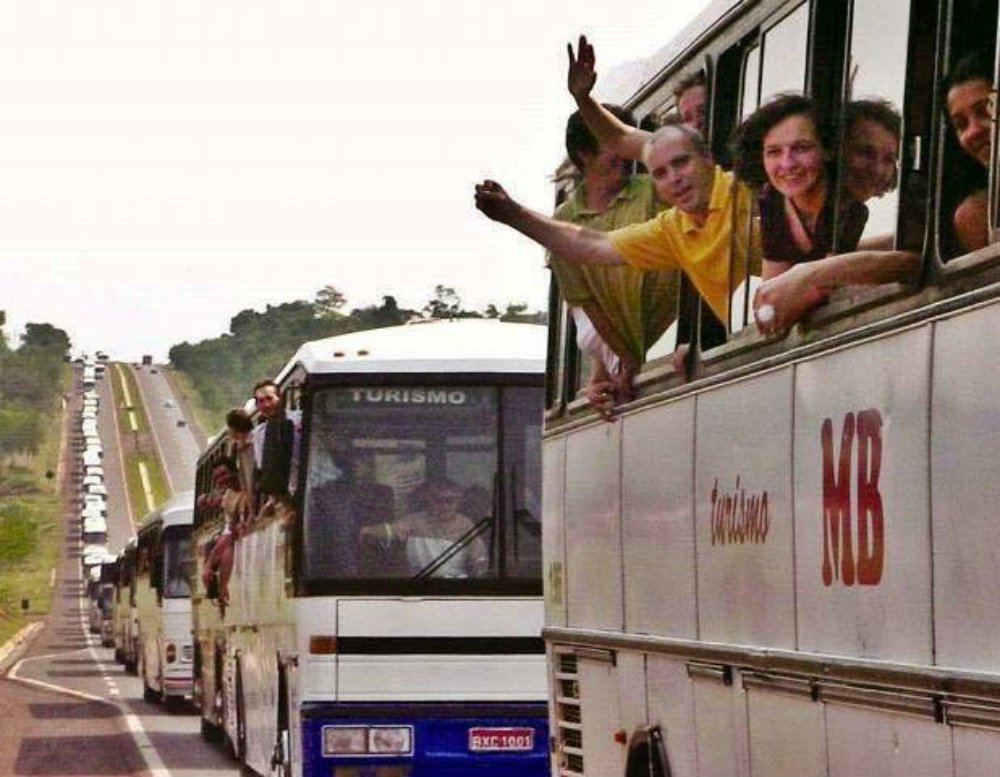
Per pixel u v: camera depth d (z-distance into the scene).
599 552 25.53
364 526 38.34
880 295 16.47
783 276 18.19
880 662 16.30
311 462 38.59
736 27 20.45
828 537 17.47
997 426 14.39
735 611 20.11
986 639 14.59
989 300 14.54
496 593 38.16
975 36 15.15
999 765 14.41
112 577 197.12
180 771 58.81
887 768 16.30
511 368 38.81
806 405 18.02
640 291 23.22
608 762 25.28
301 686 38.00
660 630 22.84
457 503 38.50
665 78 22.91
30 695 113.00
